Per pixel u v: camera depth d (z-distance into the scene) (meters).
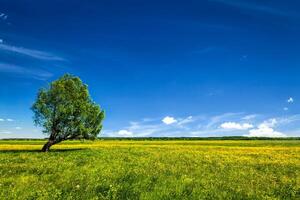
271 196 16.27
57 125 55.69
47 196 14.60
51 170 24.44
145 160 34.84
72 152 47.97
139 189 16.53
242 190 17.47
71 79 58.50
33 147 68.50
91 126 58.25
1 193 15.07
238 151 54.19
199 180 20.25
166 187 17.30
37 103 55.38
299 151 54.94
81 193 15.52
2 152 48.41
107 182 18.41
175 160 35.50
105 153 45.66
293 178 23.22
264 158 40.50
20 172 23.47
